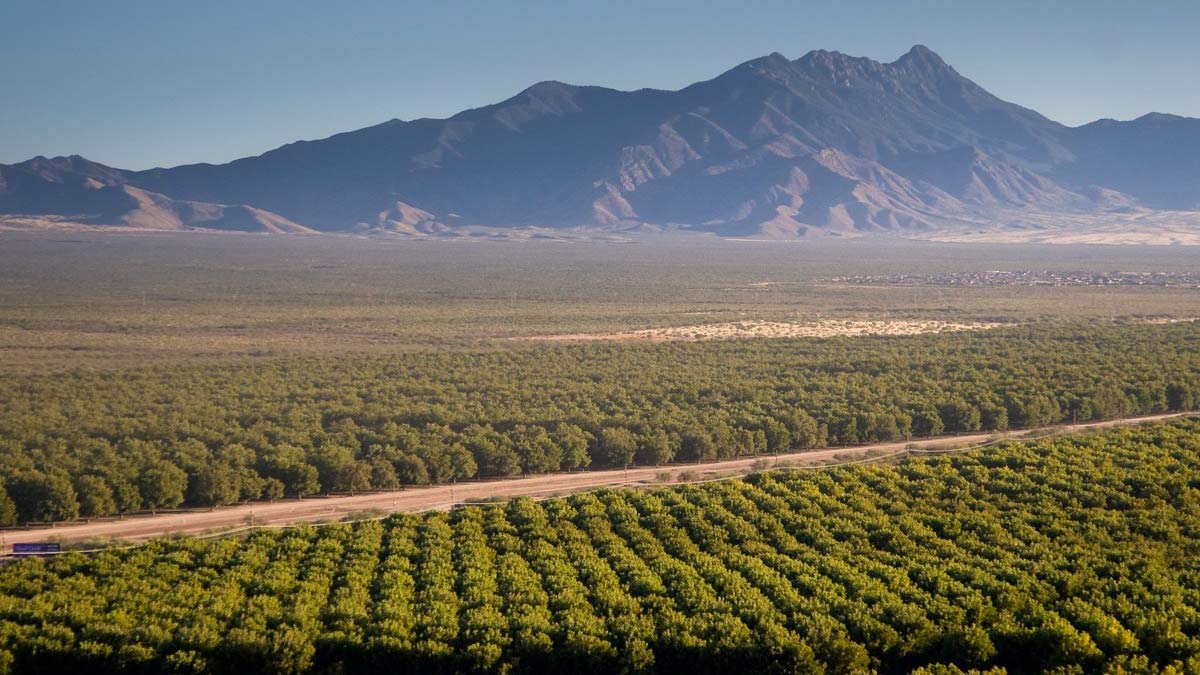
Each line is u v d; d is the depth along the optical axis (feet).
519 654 219.00
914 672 208.13
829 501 319.06
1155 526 283.18
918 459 373.40
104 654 217.56
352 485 367.25
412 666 217.36
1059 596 240.32
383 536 299.38
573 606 237.86
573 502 327.26
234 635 220.02
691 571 258.37
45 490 329.31
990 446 398.01
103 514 338.34
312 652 218.59
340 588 250.57
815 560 266.98
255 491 356.59
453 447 390.01
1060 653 212.64
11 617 234.17
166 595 248.93
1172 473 333.01
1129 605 227.61
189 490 358.23
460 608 238.48
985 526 290.35
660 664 221.05
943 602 235.61
